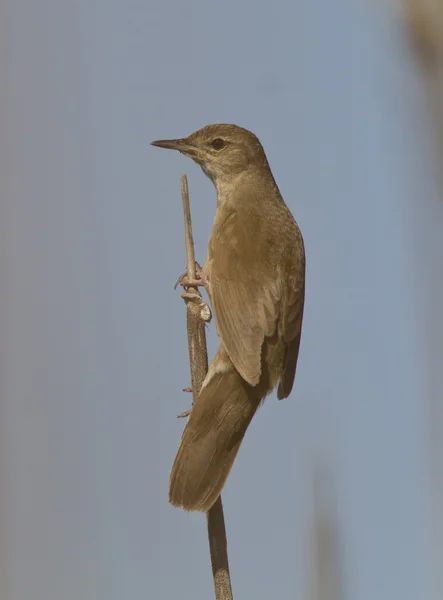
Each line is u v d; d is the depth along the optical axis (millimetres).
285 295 8391
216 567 7113
